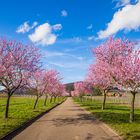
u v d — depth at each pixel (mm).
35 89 49781
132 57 24859
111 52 32438
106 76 30844
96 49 33125
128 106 61562
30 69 30641
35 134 19750
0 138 17375
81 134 19766
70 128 23047
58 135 19297
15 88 30344
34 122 27797
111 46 32375
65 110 47906
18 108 49875
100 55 32875
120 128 21766
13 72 29344
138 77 24297
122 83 25516
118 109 48469
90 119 30750
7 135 18703
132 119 26156
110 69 28219
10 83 29672
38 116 34312
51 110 48125
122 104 72125
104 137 18500
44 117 33406
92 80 47219
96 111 42562
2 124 23922
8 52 28641
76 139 17766
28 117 31000
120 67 25594
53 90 71312
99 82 43938
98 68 35438
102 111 42562
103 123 26062
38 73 49125
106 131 21250
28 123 26844
